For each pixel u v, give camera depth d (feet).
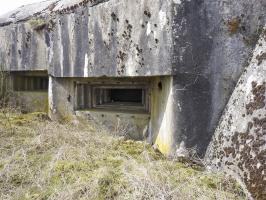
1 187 8.23
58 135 11.25
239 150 7.68
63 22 13.19
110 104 14.06
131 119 12.14
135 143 11.11
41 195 7.69
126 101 14.40
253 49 8.68
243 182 7.29
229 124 8.33
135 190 7.19
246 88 8.18
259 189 6.79
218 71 8.84
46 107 16.58
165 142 9.78
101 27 11.46
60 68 13.65
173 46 8.93
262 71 7.85
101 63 11.63
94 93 13.92
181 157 8.99
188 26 8.86
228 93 8.81
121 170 8.27
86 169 8.65
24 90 17.93
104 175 7.89
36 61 15.64
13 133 11.87
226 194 7.15
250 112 7.70
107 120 12.77
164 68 9.20
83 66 12.42
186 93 8.98
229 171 7.82
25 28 15.87
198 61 8.89
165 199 6.93
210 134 8.93
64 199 7.31
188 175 8.02
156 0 9.37
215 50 8.82
